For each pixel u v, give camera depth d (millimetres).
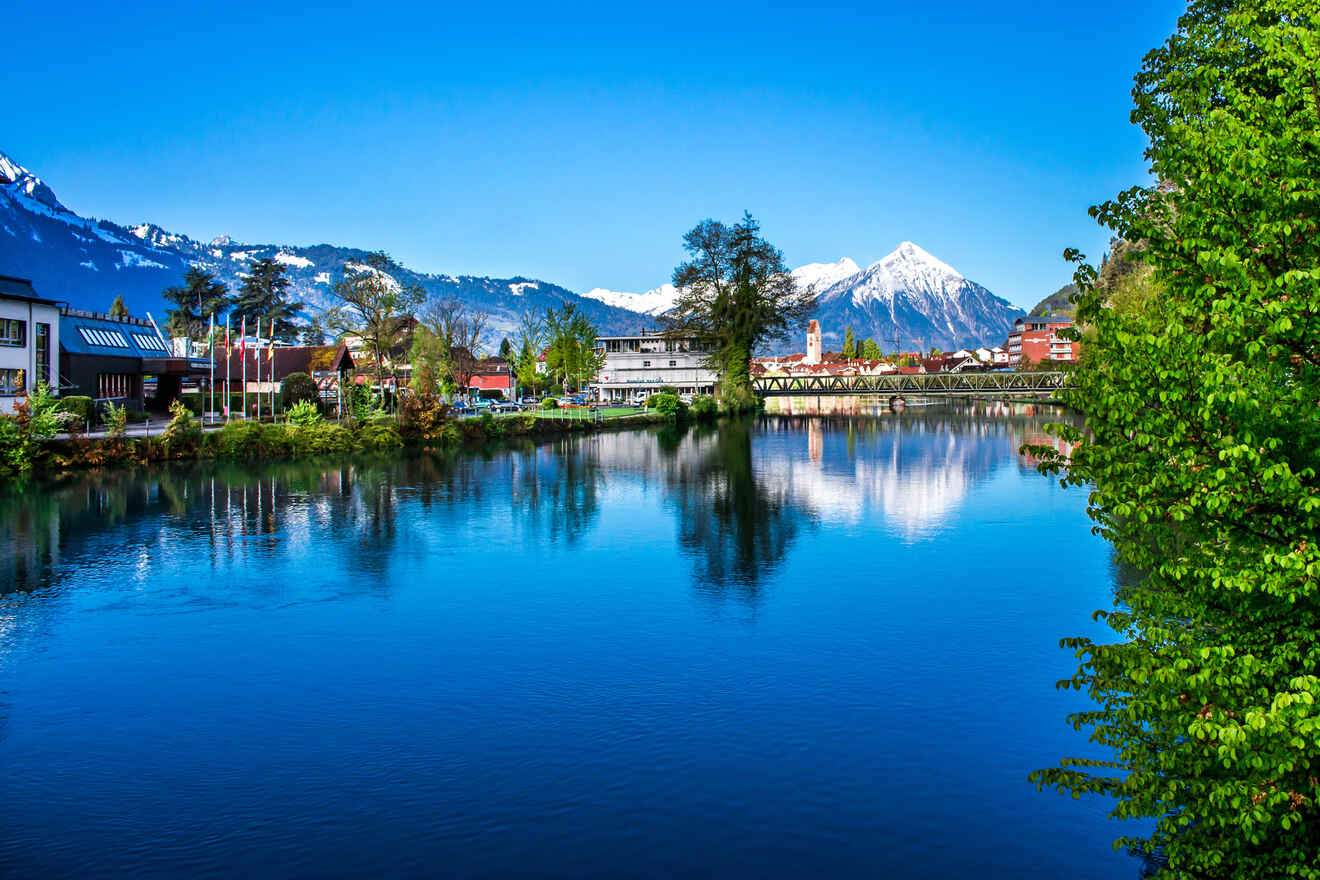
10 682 22281
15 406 59094
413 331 122438
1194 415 9688
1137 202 11594
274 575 33094
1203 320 10680
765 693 21469
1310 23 10148
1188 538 11555
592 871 14109
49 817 15750
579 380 149250
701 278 120688
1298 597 10188
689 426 113750
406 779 17125
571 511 47312
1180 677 10227
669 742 18734
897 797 16359
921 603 29281
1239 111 10562
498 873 14055
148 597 30047
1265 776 9383
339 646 25109
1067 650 24531
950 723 19625
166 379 94938
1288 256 9680
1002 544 38500
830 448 83062
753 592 30797
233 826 15438
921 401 197000
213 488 54312
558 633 26266
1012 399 195000
